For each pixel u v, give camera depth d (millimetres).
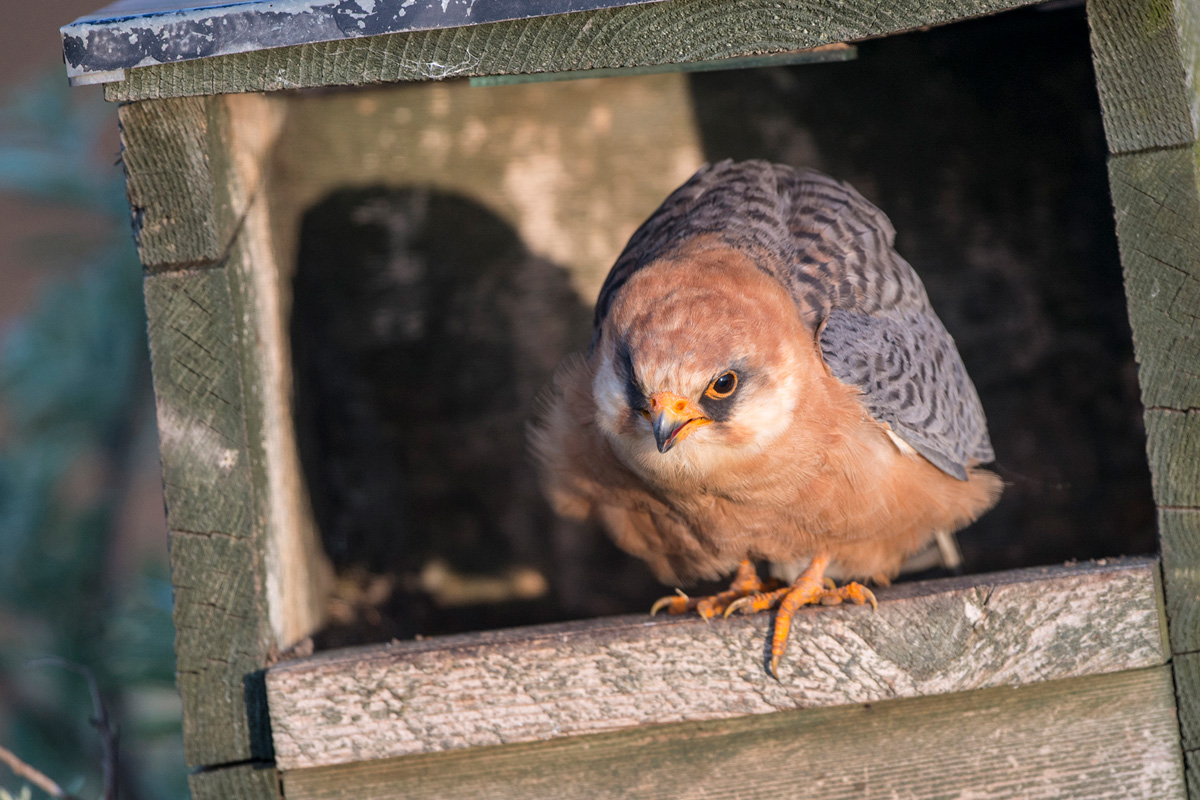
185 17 6359
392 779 6621
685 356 6895
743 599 7270
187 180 6566
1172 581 6363
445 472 10312
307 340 9570
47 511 11320
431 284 10469
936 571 9328
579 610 10266
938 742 6637
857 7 6238
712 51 6316
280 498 7559
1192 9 6551
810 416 7164
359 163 10297
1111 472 9734
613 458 7625
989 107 9766
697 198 8375
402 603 10109
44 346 11477
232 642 6645
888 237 8344
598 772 6672
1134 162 6281
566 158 10523
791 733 6676
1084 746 6547
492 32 6363
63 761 10453
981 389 10008
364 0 6301
